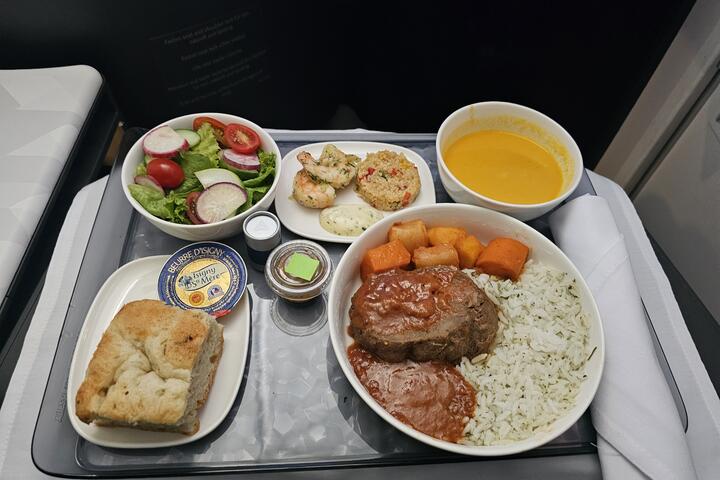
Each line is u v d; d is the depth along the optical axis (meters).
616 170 0.60
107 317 0.33
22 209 0.37
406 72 0.55
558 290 0.34
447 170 0.37
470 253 0.36
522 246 0.35
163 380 0.28
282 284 0.33
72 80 0.44
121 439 0.28
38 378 0.32
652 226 0.56
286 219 0.38
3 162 0.39
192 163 0.38
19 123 0.41
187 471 0.28
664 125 0.51
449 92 0.56
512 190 0.39
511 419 0.30
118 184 0.40
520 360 0.32
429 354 0.31
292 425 0.30
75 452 0.28
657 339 0.35
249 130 0.39
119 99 0.50
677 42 0.48
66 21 0.42
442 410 0.30
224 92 0.51
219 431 0.30
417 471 0.29
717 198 0.46
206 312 0.32
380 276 0.33
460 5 0.47
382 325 0.31
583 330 0.32
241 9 0.45
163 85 0.49
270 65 0.51
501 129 0.42
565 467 0.30
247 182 0.38
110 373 0.28
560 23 0.47
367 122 0.62
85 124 0.44
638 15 0.45
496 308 0.34
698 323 0.47
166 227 0.34
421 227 0.35
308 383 0.32
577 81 0.52
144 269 0.35
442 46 0.51
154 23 0.43
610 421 0.29
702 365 0.35
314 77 0.55
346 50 0.55
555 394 0.30
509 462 0.30
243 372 0.31
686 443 0.29
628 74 0.50
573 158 0.39
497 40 0.49
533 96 0.55
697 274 0.50
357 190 0.41
